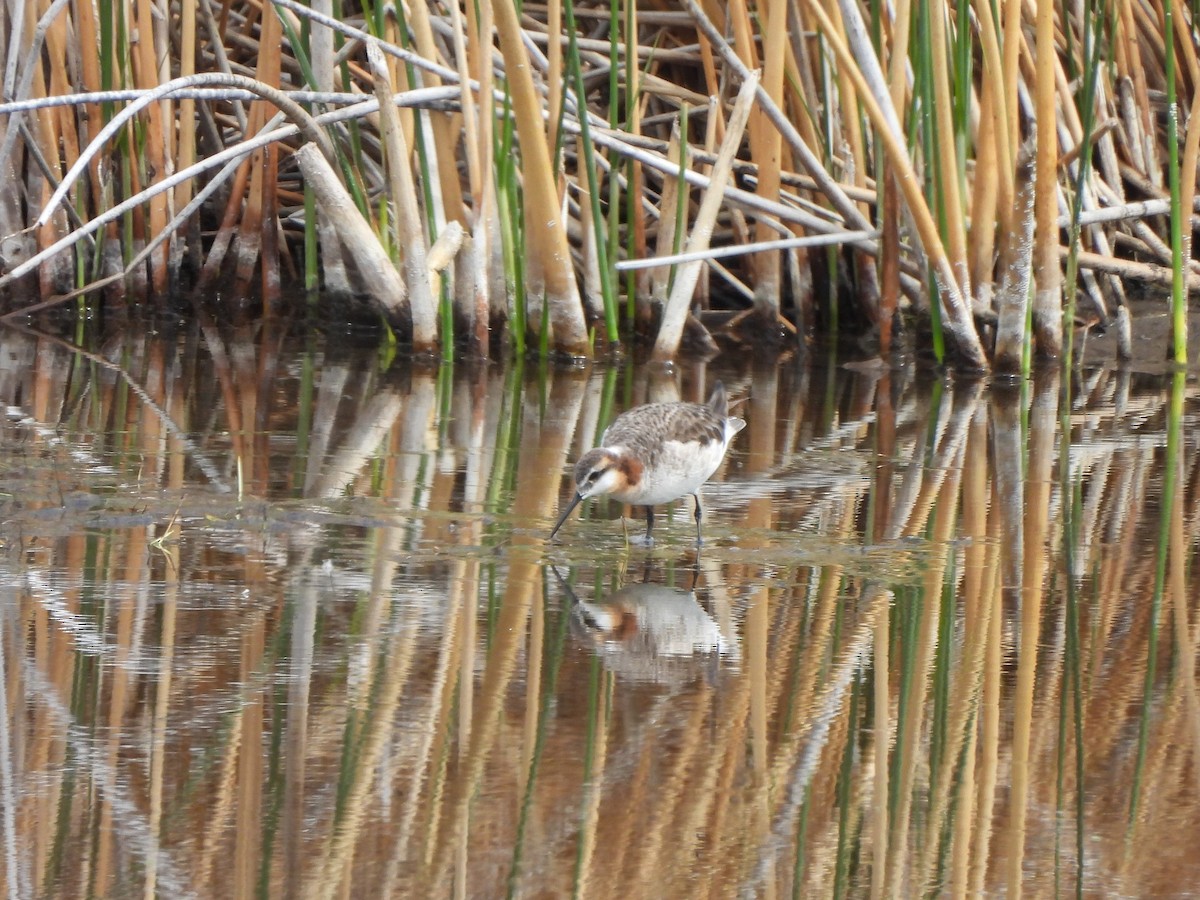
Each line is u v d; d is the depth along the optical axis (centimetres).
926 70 1652
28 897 580
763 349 1888
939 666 846
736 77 1839
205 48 2042
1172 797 708
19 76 1744
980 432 1467
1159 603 961
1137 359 1845
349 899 587
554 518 1114
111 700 751
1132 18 1994
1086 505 1198
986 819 683
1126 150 2005
